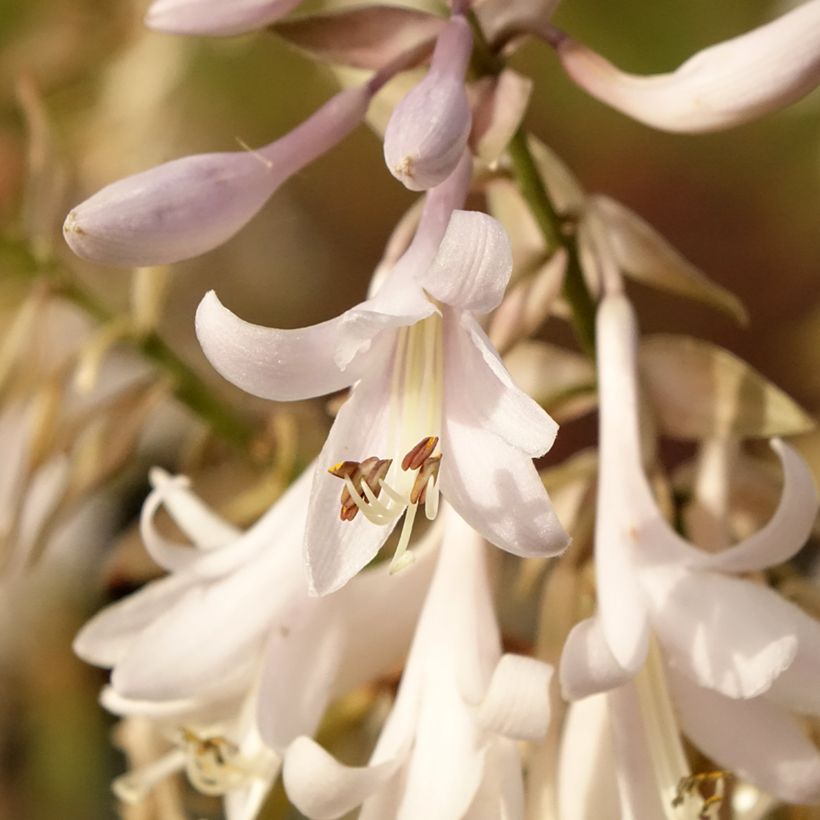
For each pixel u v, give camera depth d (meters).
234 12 0.43
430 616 0.43
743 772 0.43
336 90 0.75
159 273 0.51
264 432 0.53
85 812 0.77
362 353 0.41
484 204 0.54
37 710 0.79
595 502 0.46
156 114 0.76
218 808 0.52
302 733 0.43
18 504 0.51
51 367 0.52
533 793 0.44
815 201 0.77
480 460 0.41
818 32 0.42
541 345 0.48
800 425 0.45
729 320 0.81
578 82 0.44
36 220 0.52
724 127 0.43
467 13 0.44
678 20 0.71
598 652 0.41
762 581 0.46
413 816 0.42
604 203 0.46
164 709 0.45
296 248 0.85
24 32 0.74
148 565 0.52
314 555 0.41
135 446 0.52
